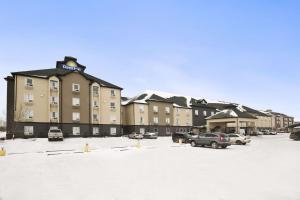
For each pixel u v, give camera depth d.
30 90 43.22
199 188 9.59
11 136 41.75
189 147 29.11
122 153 21.88
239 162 16.11
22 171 12.92
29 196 8.62
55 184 10.19
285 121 124.44
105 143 36.09
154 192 9.08
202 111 72.62
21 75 42.62
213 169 13.52
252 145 33.16
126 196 8.61
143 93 67.06
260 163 15.66
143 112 59.66
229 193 8.95
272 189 9.45
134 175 11.92
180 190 9.32
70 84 47.38
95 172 12.66
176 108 66.06
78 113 47.66
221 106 80.38
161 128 62.06
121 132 54.19
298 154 20.47
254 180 10.87
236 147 29.59
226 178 11.26
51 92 45.19
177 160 17.11
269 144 34.56
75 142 35.78
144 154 20.95
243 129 63.25
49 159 17.52
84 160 16.97
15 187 9.75
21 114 41.72
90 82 49.91
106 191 9.20
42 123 43.78
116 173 12.41
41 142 34.72
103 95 51.81
